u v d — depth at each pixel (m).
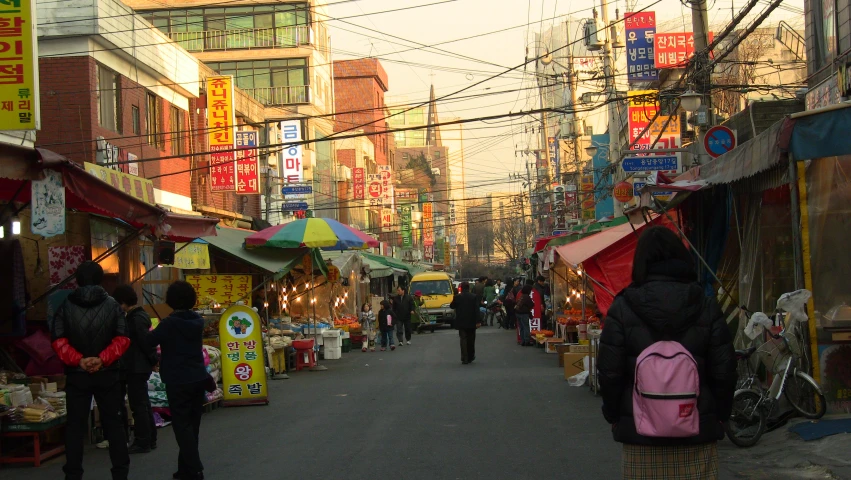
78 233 12.48
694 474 4.45
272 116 43.75
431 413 11.83
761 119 17.58
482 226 137.62
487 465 8.22
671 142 23.67
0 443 8.80
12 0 10.77
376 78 72.62
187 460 7.69
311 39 48.00
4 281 9.98
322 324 24.17
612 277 16.02
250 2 48.06
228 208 30.27
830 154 8.30
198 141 27.55
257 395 13.27
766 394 9.02
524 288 26.67
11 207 9.05
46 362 10.58
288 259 19.02
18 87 10.75
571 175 45.44
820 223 9.15
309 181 41.47
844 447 7.91
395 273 45.53
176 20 48.41
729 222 12.34
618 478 7.55
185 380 7.68
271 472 8.12
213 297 18.31
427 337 33.94
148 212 9.96
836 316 9.20
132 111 22.56
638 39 25.05
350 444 9.52
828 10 15.71
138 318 9.23
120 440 7.49
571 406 12.27
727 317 12.32
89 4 19.83
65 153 19.69
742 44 29.61
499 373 17.56
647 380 4.34
